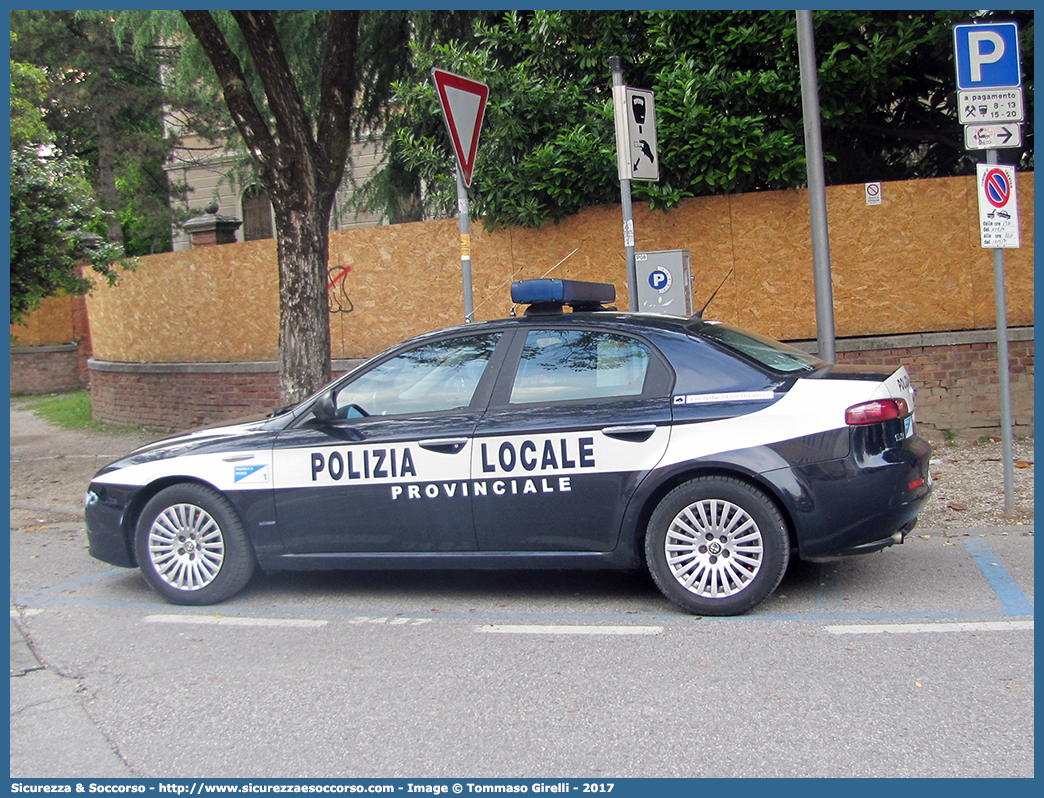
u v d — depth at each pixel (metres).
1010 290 9.83
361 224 20.48
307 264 8.70
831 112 10.46
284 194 8.62
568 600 5.76
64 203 11.88
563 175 10.34
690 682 4.33
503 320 5.79
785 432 5.07
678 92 9.98
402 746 3.83
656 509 5.24
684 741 3.74
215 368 12.73
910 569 5.93
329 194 8.88
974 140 6.81
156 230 25.78
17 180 11.34
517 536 5.46
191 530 6.01
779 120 10.49
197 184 26.70
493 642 5.04
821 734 3.73
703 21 10.48
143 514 6.07
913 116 12.20
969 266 9.88
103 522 6.20
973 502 7.41
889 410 5.09
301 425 5.92
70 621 5.78
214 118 23.14
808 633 4.88
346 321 11.61
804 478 5.01
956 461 8.88
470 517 5.52
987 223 6.87
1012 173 6.82
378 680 4.57
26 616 5.93
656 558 5.24
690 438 5.18
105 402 15.01
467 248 7.45
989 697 3.99
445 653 4.90
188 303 13.16
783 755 3.58
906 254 9.98
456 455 5.52
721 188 10.58
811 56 7.74
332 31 8.80
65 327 23.33
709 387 5.27
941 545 6.44
